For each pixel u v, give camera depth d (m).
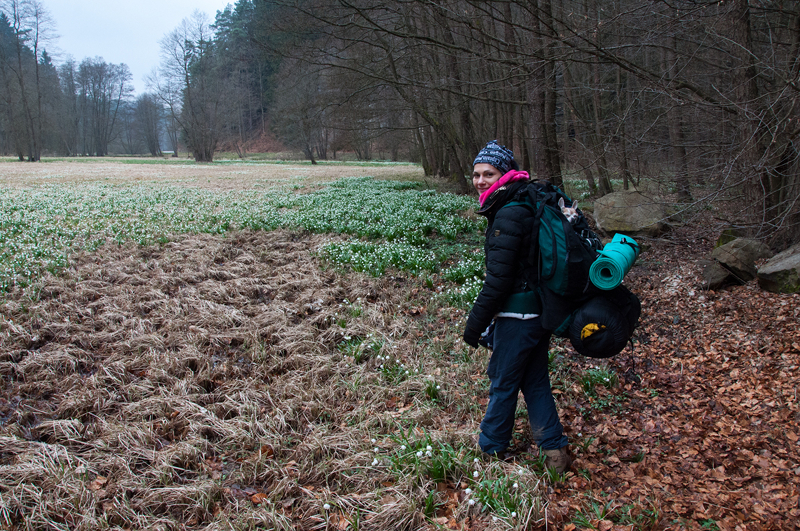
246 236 9.84
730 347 4.75
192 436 3.38
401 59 15.76
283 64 17.17
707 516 2.72
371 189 19.69
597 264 2.67
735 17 6.89
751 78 6.77
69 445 3.29
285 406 3.77
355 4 13.20
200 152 63.44
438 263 7.87
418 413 3.69
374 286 6.62
